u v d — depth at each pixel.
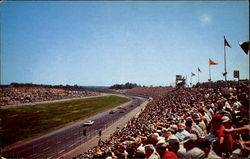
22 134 46.34
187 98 42.78
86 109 90.31
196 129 8.69
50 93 127.88
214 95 30.44
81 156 25.00
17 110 76.75
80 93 157.12
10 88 109.06
